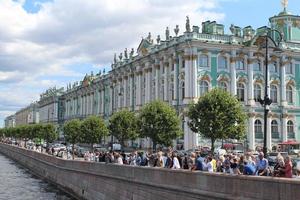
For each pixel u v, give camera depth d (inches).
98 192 1318.9
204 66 2605.8
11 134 6107.3
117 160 1330.0
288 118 2807.6
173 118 2081.7
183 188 837.8
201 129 1812.3
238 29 2773.1
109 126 2554.1
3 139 6673.2
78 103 5039.4
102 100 4136.3
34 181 2138.3
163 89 2847.0
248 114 2652.6
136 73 3260.3
